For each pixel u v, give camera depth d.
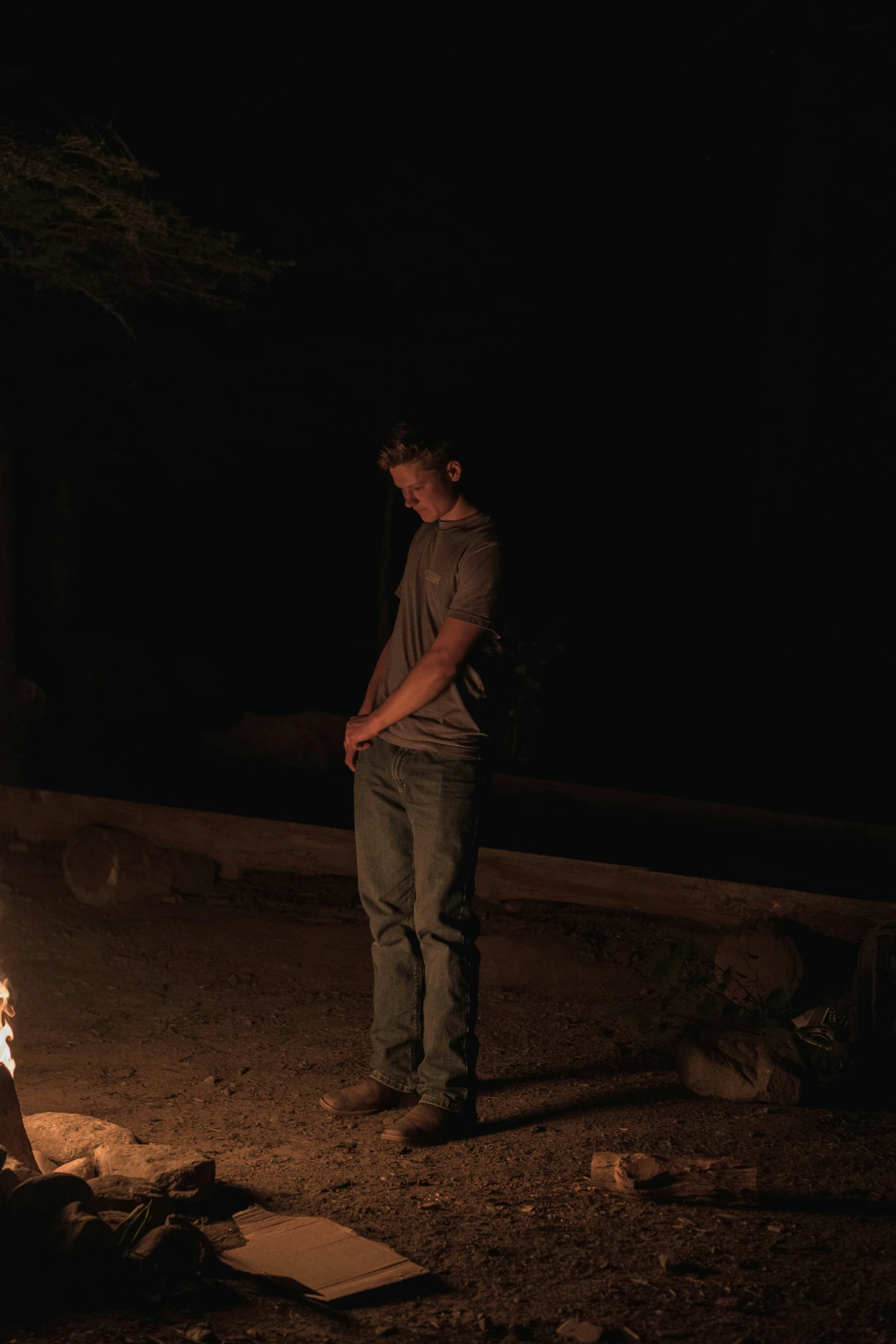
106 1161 3.32
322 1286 2.78
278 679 14.80
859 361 15.82
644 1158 3.44
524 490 16.69
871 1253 3.04
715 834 7.64
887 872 6.92
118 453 10.36
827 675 13.84
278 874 6.58
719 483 16.59
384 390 12.68
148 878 6.37
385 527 13.20
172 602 16.20
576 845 7.20
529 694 10.61
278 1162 3.60
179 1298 2.69
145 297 8.65
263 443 11.91
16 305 9.38
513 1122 3.98
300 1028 4.91
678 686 14.09
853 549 15.18
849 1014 4.44
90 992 5.25
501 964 5.56
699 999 5.23
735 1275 2.91
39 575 11.48
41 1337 2.51
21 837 6.81
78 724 9.65
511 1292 2.82
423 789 3.86
